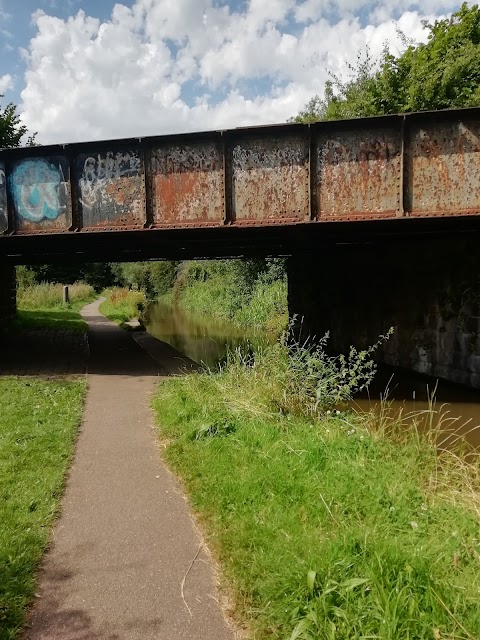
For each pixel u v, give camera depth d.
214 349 14.90
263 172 8.93
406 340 11.33
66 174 9.67
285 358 8.08
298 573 2.94
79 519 3.91
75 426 6.19
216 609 2.90
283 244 11.98
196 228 9.09
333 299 14.38
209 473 4.57
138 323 21.36
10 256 15.20
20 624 2.75
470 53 14.38
